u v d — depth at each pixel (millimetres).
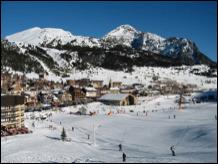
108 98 182750
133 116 127375
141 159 58500
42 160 60500
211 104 157500
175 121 106688
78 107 160500
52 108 155500
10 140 81812
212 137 74250
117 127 102812
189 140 76438
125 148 74250
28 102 166875
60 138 85438
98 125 108688
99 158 61719
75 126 109500
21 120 102562
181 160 54812
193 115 120438
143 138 85062
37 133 92938
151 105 176000
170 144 75188
